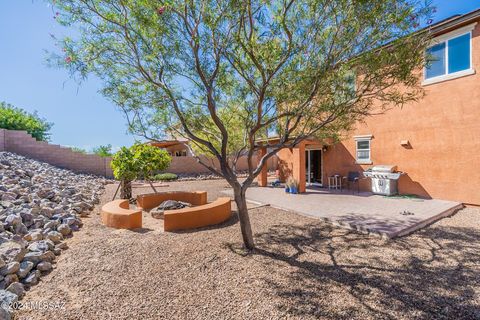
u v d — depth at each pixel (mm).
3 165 10633
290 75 4461
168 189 15430
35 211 6367
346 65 4496
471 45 8844
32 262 4250
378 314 3166
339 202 9922
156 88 4922
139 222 7066
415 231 6539
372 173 11539
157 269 4434
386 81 4625
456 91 9281
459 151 9266
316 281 4000
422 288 3754
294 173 13016
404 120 10859
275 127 6047
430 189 10094
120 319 3115
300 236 6230
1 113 18359
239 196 5352
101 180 17375
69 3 3777
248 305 3395
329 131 6988
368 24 4109
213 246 5516
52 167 16188
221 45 4148
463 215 8086
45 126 23594
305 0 4258
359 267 4484
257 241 5883
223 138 5203
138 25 4098
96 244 5617
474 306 3295
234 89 5496
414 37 4195
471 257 4844
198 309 3320
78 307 3346
